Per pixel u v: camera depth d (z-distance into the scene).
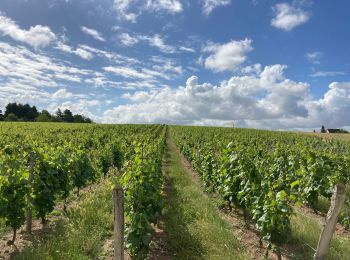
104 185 9.30
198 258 4.60
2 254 4.60
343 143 22.94
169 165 14.45
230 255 4.68
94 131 25.28
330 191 7.13
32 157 5.62
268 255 4.93
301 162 8.80
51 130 25.31
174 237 5.30
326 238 3.78
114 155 12.42
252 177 6.35
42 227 5.77
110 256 4.62
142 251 4.46
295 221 6.02
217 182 8.22
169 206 6.96
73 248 4.54
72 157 7.86
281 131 39.00
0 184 4.80
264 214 4.55
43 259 4.17
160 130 38.16
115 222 3.68
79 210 6.18
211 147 11.80
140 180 5.16
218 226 5.71
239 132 33.50
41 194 5.72
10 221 4.89
